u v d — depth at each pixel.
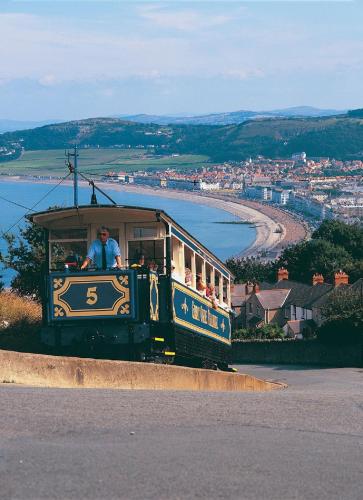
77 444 9.01
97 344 21.38
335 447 9.59
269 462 8.68
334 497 7.58
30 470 7.93
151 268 22.00
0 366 14.39
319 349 59.53
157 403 12.04
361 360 57.41
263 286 110.25
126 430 9.86
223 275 30.81
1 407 10.83
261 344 62.56
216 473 8.16
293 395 14.33
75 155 38.19
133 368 17.16
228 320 31.30
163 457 8.64
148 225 22.50
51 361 15.22
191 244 25.02
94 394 12.66
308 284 102.38
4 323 27.23
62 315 21.55
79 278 21.52
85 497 7.24
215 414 11.35
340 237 133.75
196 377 20.28
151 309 21.61
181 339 23.41
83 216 22.58
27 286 38.12
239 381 24.27
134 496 7.34
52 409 10.87
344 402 13.36
